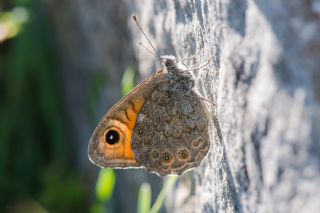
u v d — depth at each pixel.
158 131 0.31
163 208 0.36
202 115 0.30
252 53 0.26
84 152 0.45
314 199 0.24
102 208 0.41
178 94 0.30
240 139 0.27
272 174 0.25
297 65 0.24
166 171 0.31
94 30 0.42
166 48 0.34
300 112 0.24
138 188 0.39
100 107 0.42
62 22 0.45
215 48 0.29
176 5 0.32
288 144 0.24
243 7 0.27
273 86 0.25
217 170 0.29
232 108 0.27
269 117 0.25
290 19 0.25
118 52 0.40
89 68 0.44
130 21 0.38
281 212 0.24
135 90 0.30
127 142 0.31
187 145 0.30
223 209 0.29
